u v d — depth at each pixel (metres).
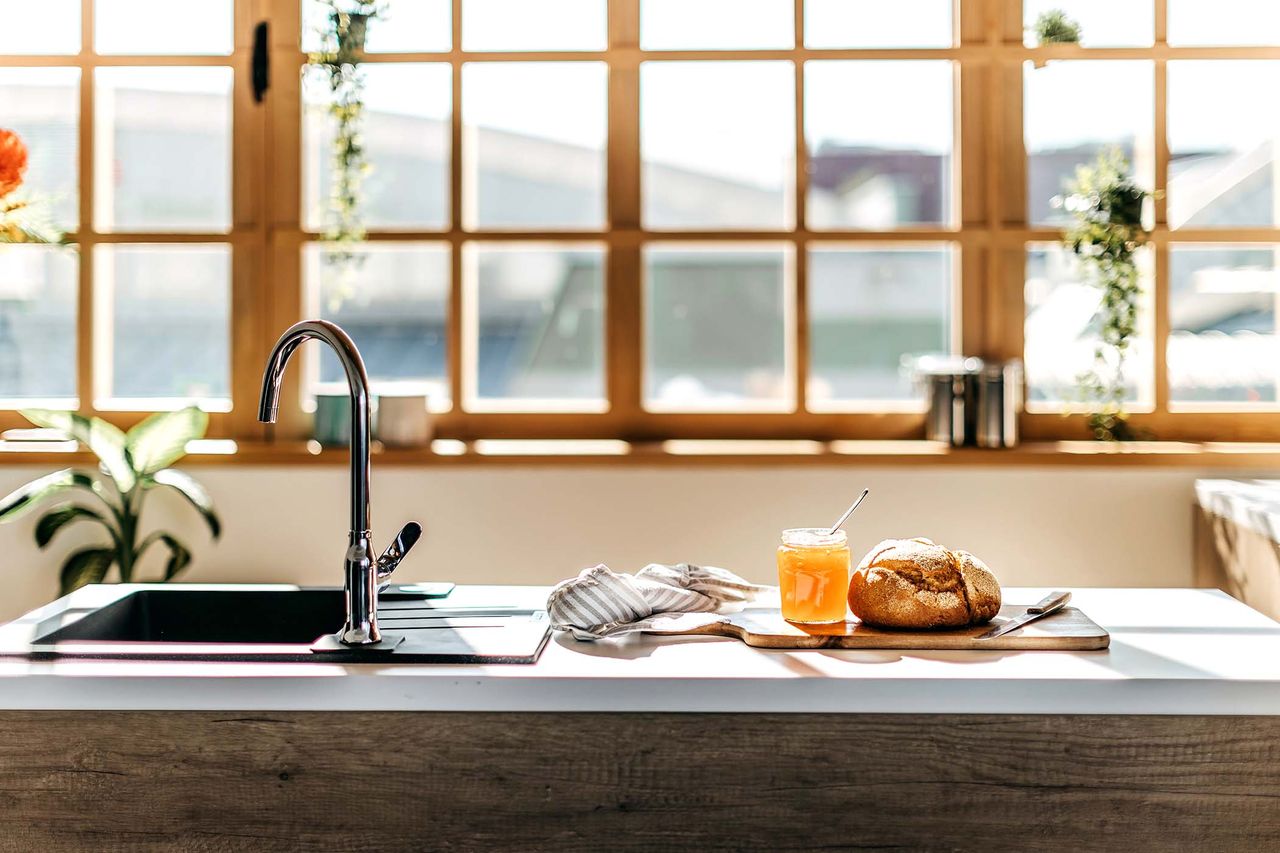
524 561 2.41
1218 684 1.05
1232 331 2.51
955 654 1.14
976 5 2.45
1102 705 1.05
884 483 2.38
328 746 1.08
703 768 1.08
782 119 2.53
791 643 1.17
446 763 1.08
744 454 2.38
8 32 2.54
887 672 1.07
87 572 2.26
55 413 2.18
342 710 1.08
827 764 1.07
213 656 1.14
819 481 2.38
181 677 1.08
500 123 2.55
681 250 2.59
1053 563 2.38
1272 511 1.94
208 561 2.42
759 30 2.51
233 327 2.52
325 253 2.55
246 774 1.08
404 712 1.08
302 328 1.18
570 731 1.08
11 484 2.41
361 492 1.18
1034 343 2.51
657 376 2.61
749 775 1.07
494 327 2.63
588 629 1.23
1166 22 2.46
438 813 1.08
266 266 2.51
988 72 2.47
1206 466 2.34
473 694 1.08
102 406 2.56
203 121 2.57
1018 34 2.46
